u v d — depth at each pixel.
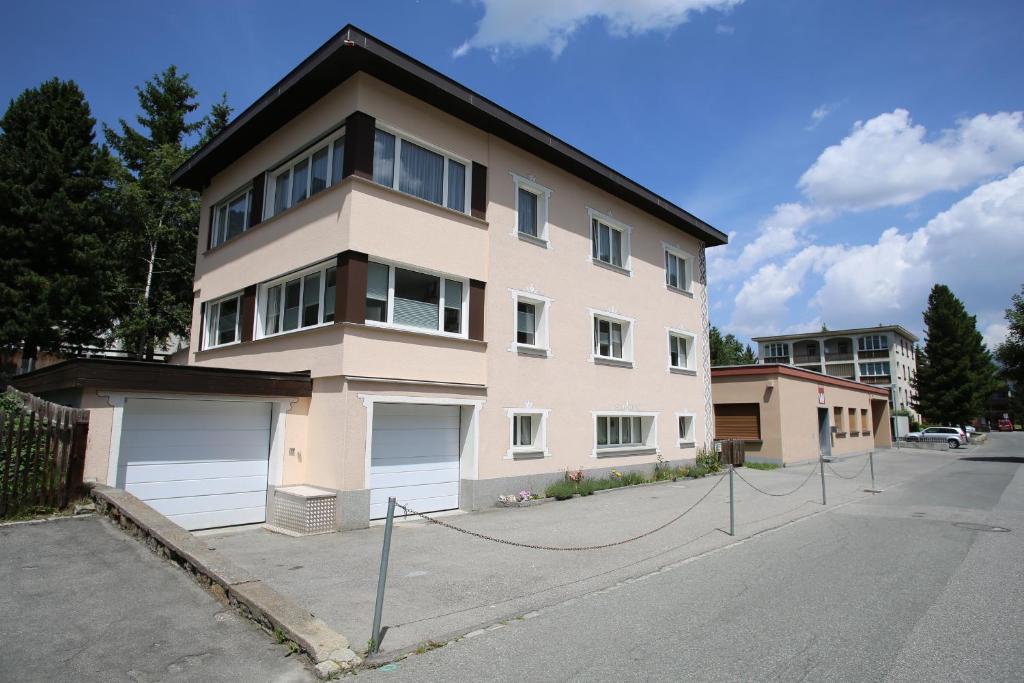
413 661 4.68
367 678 4.36
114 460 9.05
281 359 12.23
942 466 24.98
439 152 12.74
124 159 27.81
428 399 11.64
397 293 11.68
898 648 4.92
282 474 10.80
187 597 5.59
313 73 11.37
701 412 20.70
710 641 5.09
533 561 7.97
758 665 4.57
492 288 13.37
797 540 9.43
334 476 10.37
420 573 7.31
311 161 12.68
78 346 23.09
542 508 12.52
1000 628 5.40
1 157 21.50
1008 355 32.44
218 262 15.32
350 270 10.75
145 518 7.05
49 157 21.84
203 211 16.67
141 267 24.48
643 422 18.23
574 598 6.38
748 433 24.12
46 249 21.36
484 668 4.54
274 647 4.75
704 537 9.59
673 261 20.73
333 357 10.70
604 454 16.20
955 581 6.99
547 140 14.40
